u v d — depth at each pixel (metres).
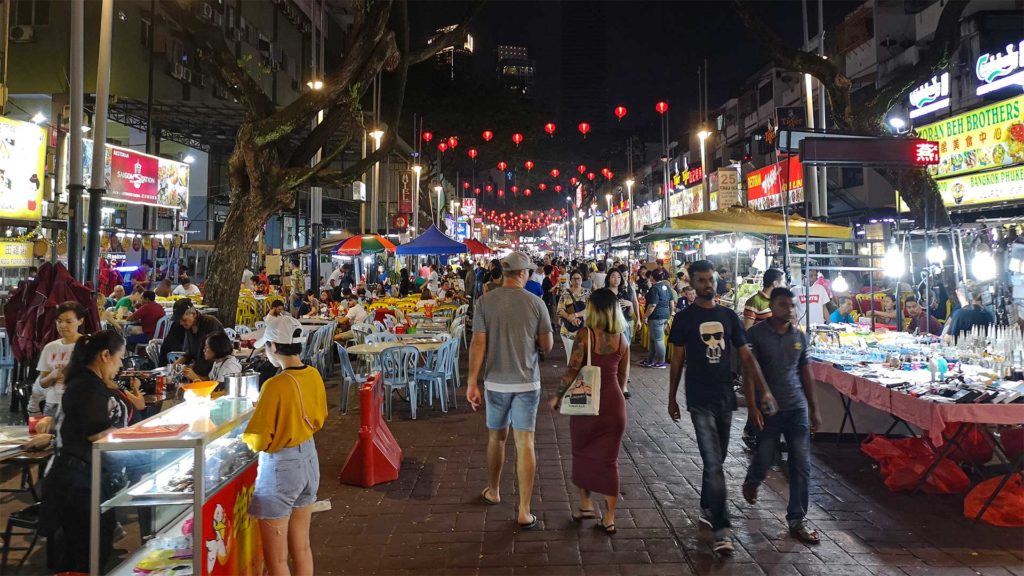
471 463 7.11
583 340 5.23
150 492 3.58
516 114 41.94
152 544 4.12
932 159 7.65
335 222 38.16
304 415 3.78
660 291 13.34
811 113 14.71
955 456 6.30
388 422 9.02
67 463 4.21
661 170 52.16
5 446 4.56
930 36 23.84
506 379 5.46
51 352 5.89
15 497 5.96
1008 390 5.67
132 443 3.43
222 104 23.31
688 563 4.67
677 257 27.47
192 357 7.14
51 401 5.57
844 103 11.88
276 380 3.75
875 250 18.28
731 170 21.17
